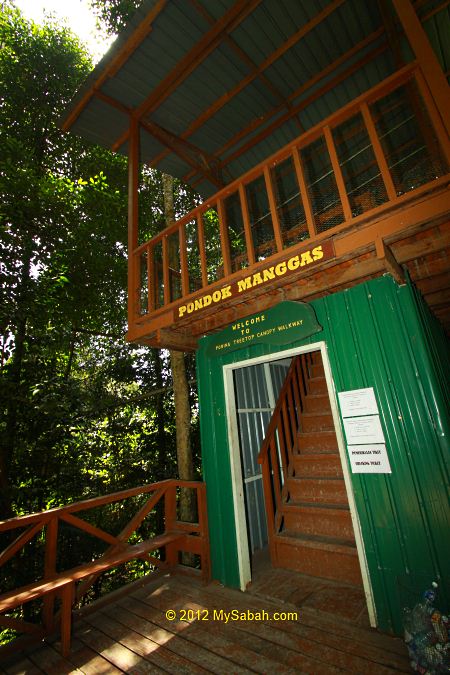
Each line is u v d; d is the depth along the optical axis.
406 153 4.79
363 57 4.46
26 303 5.75
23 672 2.70
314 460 4.58
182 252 3.91
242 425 4.79
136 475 8.93
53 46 7.96
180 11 3.76
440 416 2.61
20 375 6.32
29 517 3.13
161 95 4.71
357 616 2.90
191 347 4.49
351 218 2.63
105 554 3.69
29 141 7.97
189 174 6.24
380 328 2.99
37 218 6.49
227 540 3.87
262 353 3.83
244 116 5.23
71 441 6.54
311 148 5.36
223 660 2.61
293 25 4.02
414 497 2.64
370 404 2.94
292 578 3.72
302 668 2.43
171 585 3.97
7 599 2.70
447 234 2.50
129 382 10.24
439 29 3.28
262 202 6.22
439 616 2.11
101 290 8.34
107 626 3.26
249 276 3.19
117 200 7.64
